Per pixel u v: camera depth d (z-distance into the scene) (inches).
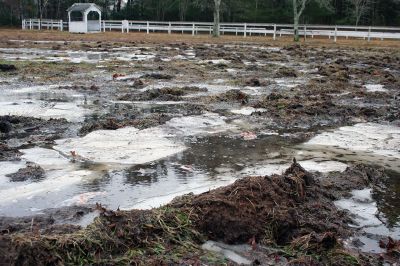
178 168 277.0
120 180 255.6
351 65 893.8
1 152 298.2
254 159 297.0
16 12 2640.3
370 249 185.5
